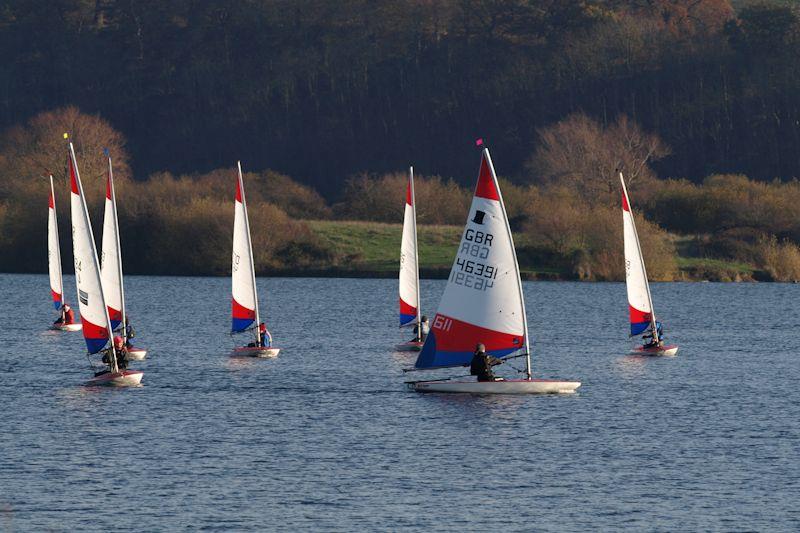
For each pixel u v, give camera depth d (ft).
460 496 512.63
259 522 475.72
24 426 651.25
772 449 602.44
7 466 558.97
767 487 529.04
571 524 476.13
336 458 578.25
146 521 476.13
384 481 536.83
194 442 612.70
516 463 570.05
